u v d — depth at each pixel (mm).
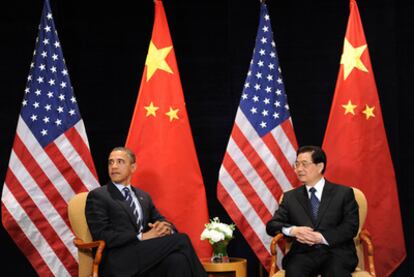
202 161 6844
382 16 6715
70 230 6008
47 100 6051
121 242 5207
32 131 5992
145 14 6848
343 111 6250
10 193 5906
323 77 6844
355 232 5273
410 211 6680
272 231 5418
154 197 6168
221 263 5715
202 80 6859
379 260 6238
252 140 6227
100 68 6797
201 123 6852
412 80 6703
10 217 5871
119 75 6809
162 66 6262
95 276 5113
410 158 6691
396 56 6711
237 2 6805
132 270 5160
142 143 6184
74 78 6766
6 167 6590
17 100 6625
